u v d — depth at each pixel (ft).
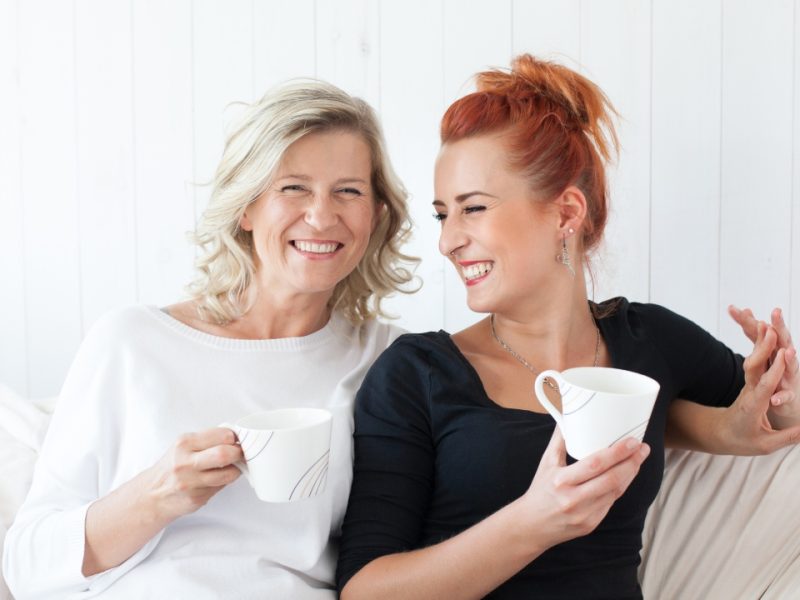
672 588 4.36
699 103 5.78
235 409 3.84
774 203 5.76
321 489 3.04
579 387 2.73
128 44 6.25
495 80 4.08
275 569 3.59
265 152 3.81
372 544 3.55
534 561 3.57
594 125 4.08
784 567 4.17
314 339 4.25
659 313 4.43
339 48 6.12
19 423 4.68
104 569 3.43
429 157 6.10
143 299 6.43
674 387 4.22
